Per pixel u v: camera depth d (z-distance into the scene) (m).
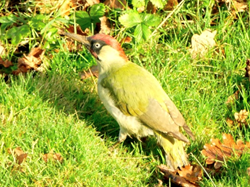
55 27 11.95
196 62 11.91
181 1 12.44
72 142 9.56
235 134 10.62
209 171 9.59
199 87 11.48
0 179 8.55
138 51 11.90
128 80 9.57
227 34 12.31
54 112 10.06
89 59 11.71
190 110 10.82
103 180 9.11
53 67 11.35
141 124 9.56
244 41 12.12
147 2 12.25
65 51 11.68
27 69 11.22
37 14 12.02
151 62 11.72
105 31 12.02
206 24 12.47
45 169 8.95
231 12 12.74
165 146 9.53
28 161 9.02
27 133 9.46
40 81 10.81
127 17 11.43
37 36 11.69
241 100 11.33
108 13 12.20
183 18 12.77
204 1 12.51
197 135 10.41
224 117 10.99
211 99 11.12
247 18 12.77
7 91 10.23
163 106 9.47
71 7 12.28
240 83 11.49
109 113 10.66
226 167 9.45
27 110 9.98
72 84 10.98
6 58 11.50
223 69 11.82
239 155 9.82
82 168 9.16
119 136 9.96
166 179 9.48
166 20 12.54
